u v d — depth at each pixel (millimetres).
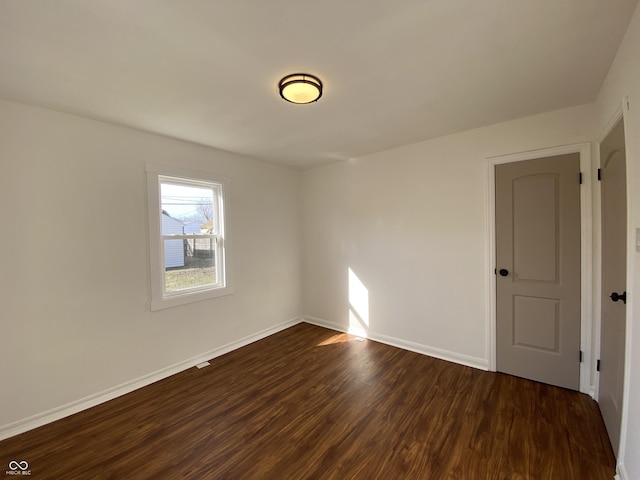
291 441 1851
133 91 1905
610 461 1633
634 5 1251
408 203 3199
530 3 1224
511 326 2600
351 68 1694
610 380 1828
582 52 1581
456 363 2896
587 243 2225
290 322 4160
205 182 3162
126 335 2510
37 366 2068
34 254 2061
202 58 1565
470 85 1918
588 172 2205
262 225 3770
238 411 2176
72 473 1627
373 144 3131
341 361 2990
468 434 1873
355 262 3713
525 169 2475
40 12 1201
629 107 1430
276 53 1536
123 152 2502
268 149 3256
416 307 3186
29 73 1668
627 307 1473
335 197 3887
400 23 1325
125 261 2508
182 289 3004
